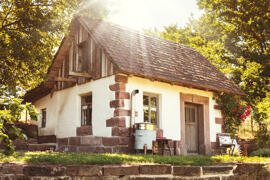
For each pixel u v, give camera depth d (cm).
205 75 1375
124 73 1013
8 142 495
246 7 2231
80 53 1284
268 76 2208
